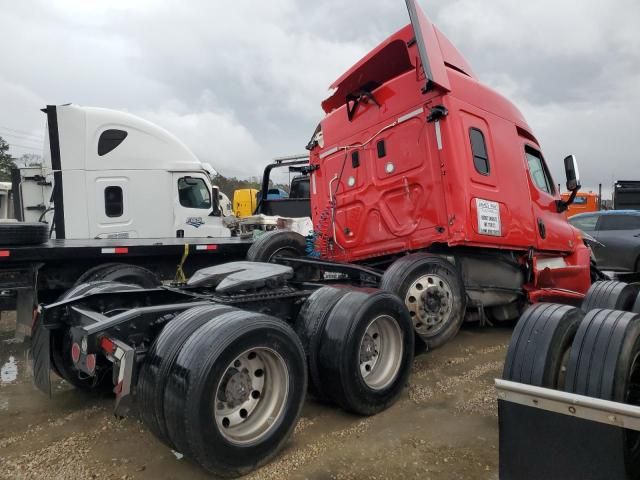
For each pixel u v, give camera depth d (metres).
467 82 5.34
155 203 9.70
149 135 9.72
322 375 3.52
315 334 3.57
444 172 4.95
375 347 3.76
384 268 5.96
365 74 5.97
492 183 5.29
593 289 4.27
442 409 3.80
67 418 3.72
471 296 5.44
